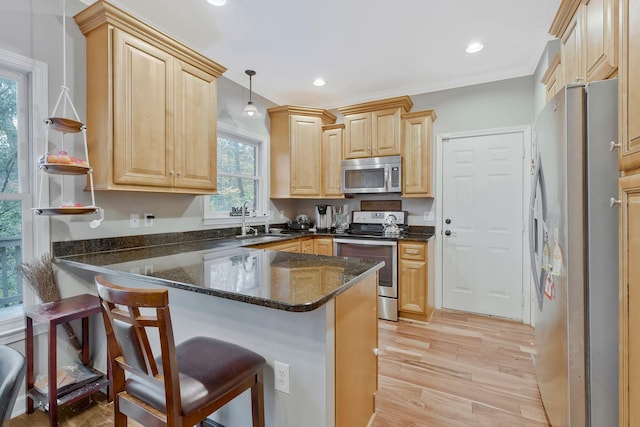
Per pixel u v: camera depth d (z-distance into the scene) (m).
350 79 3.36
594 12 1.39
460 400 1.82
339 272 1.39
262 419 1.20
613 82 1.14
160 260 1.74
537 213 1.67
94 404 1.77
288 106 3.66
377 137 3.49
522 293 3.11
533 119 3.06
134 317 0.89
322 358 1.16
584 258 1.18
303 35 2.49
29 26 1.76
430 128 3.28
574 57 1.69
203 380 1.02
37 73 1.78
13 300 1.76
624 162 1.04
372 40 2.58
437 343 2.59
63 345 1.89
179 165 2.23
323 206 4.01
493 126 3.22
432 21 2.31
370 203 3.88
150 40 2.04
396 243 3.12
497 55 2.82
